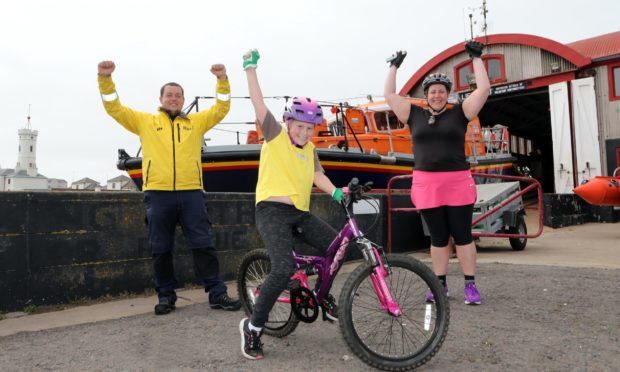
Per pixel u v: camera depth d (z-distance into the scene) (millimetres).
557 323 3389
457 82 19125
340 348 2984
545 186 26547
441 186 3994
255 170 7484
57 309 4117
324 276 2854
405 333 2668
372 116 9836
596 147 15922
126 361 2793
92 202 4480
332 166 8031
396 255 2709
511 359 2705
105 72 3719
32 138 106625
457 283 4891
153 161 3980
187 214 4094
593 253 7137
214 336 3273
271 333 3225
